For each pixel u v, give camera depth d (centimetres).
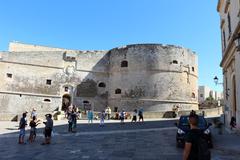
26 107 4303
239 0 1608
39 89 4459
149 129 2159
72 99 4631
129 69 4706
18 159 1049
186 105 4641
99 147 1341
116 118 3550
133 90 4597
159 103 4478
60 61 4700
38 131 2084
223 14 2303
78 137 1736
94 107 4728
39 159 1051
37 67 4519
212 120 2772
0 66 4241
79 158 1069
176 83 4616
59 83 4609
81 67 4800
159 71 4600
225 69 2280
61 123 2734
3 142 1536
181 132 1327
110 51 5053
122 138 1673
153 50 4669
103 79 4903
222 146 1291
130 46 4788
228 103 2159
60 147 1348
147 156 1098
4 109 4153
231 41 1741
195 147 469
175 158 1053
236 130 1784
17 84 4319
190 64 4944
